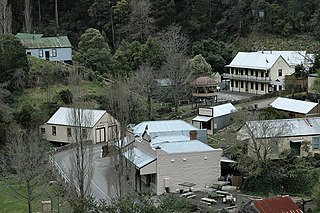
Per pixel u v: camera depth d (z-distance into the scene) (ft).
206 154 161.68
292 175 157.69
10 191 157.58
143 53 284.00
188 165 160.45
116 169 152.97
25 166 148.25
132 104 210.18
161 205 94.73
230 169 167.73
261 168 158.20
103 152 190.90
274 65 279.90
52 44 285.84
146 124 189.88
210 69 286.05
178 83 250.78
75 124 148.66
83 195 120.67
